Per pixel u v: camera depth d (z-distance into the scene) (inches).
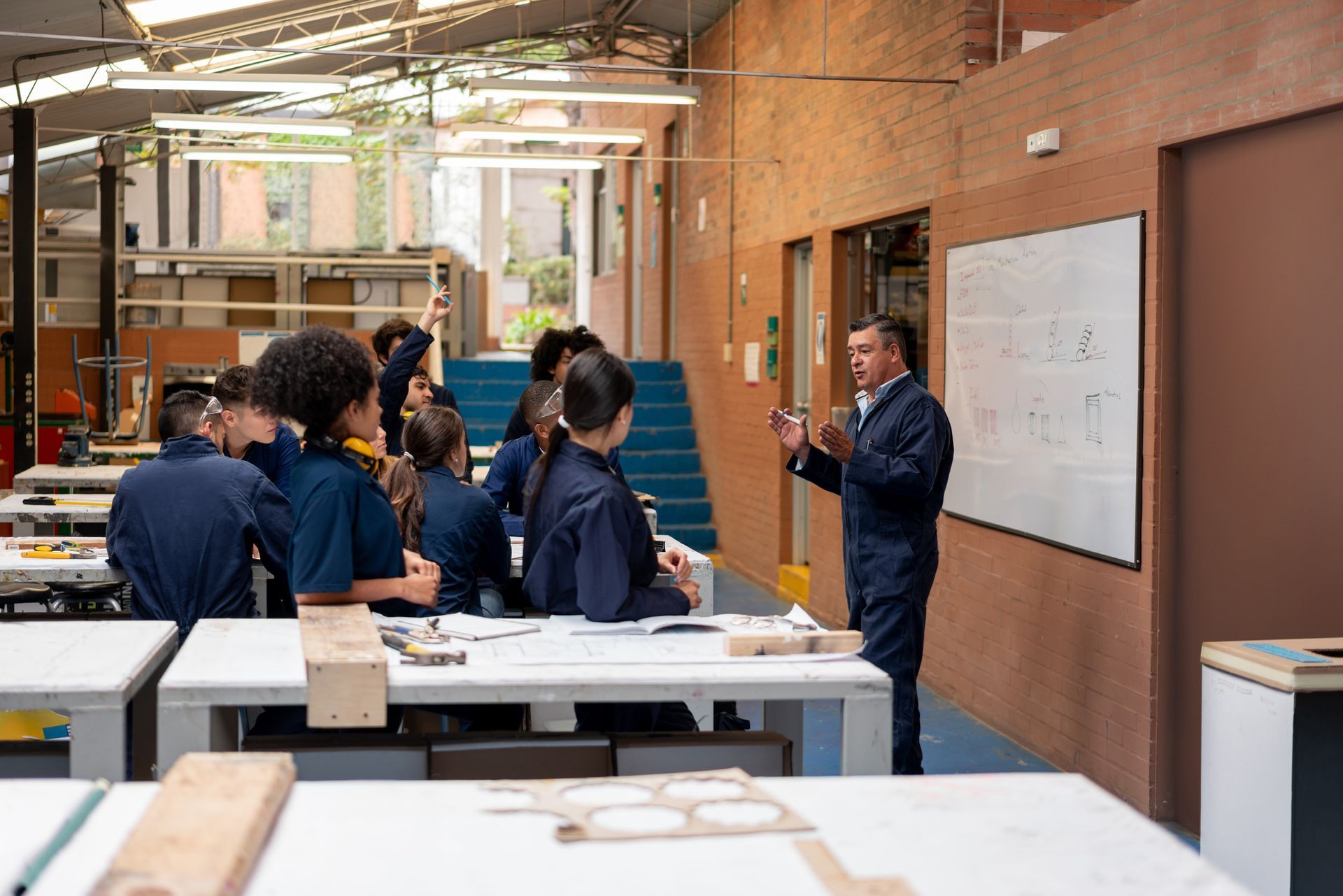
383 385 172.7
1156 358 164.4
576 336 212.4
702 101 413.7
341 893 56.6
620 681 91.9
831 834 65.5
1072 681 185.8
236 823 61.1
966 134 219.3
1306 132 140.9
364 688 88.6
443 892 56.9
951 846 64.1
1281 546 145.8
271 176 642.2
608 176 600.1
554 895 56.7
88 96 342.6
